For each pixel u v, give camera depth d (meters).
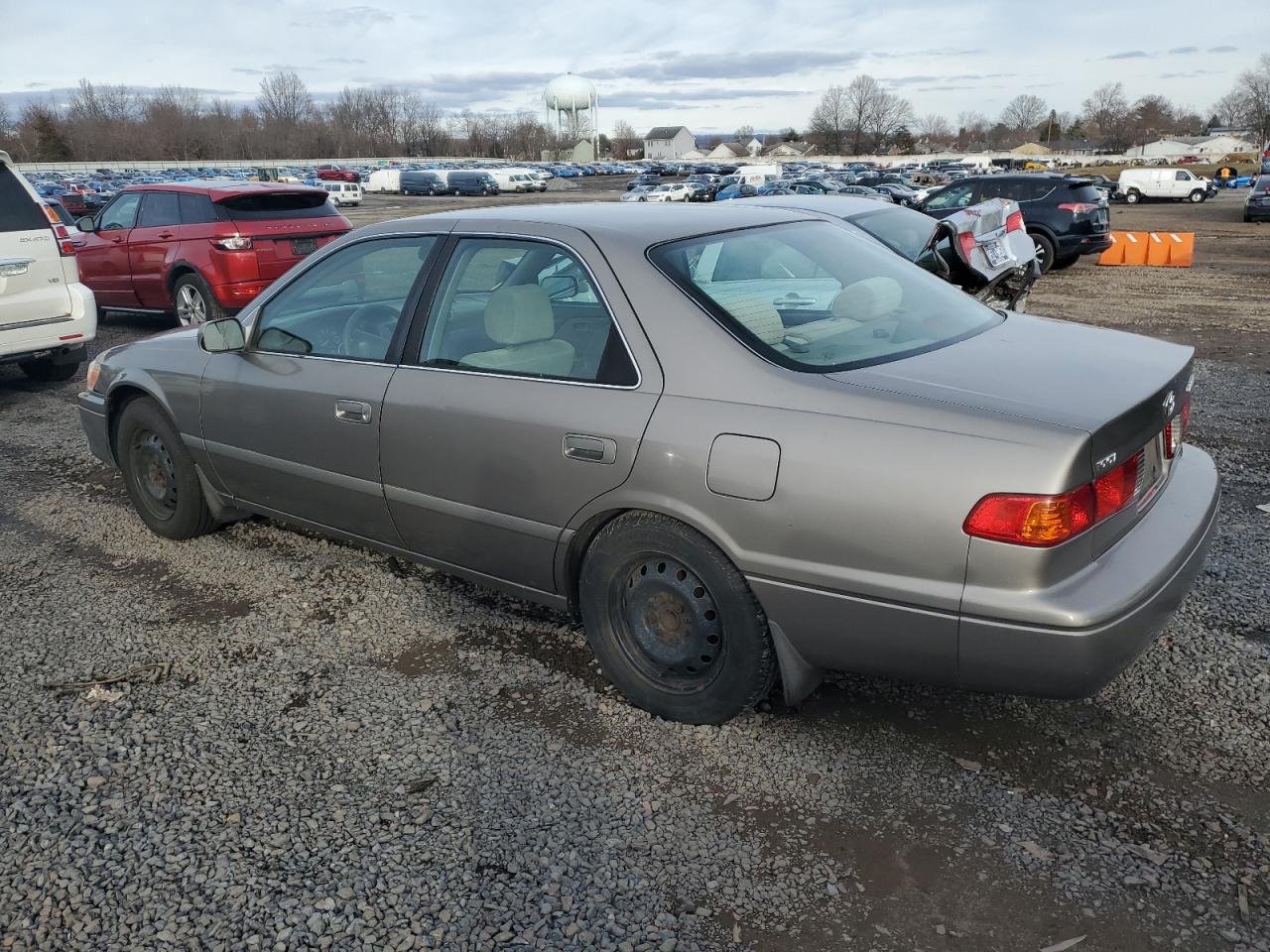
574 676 3.22
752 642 2.67
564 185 76.88
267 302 3.87
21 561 4.34
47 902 2.27
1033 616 2.23
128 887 2.32
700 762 2.74
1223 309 11.19
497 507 3.10
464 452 3.12
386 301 3.47
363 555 4.29
